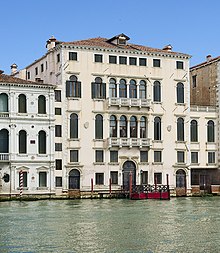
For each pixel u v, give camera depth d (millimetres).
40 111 50875
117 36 56031
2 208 38781
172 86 56781
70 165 51969
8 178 49250
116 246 21922
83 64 53156
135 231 25859
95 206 40750
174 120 56594
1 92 49500
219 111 58531
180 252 20797
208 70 60594
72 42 53250
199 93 62094
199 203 44188
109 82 54156
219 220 30328
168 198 50000
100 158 53375
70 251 20969
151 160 55344
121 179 53969
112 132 54000
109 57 54219
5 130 49562
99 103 53469
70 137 52281
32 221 29875
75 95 52719
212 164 58375
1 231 25891
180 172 56656
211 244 22328
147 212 35250
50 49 54969
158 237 24047
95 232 25547
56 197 50594
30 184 50031
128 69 54844
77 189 52188
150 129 55438
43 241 23078
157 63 56250
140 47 57031
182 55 57156
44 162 50656
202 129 58219
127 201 47125
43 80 57281
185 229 26547
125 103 54094
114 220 30375
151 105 55531
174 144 56438
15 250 21172
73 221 29875
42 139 50969
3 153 49062
